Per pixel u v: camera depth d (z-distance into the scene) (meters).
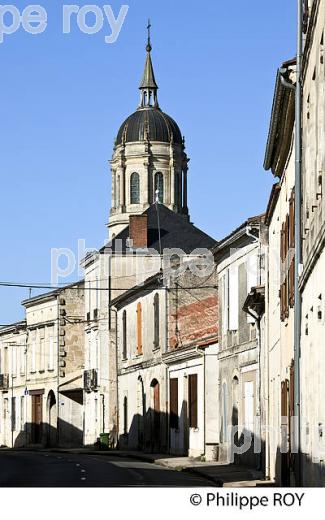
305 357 31.14
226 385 56.00
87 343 95.00
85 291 96.00
